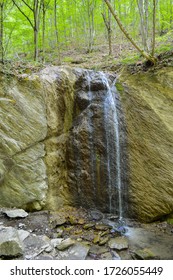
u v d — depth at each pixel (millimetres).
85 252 2951
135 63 4688
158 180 3861
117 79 4406
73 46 9750
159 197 3834
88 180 4250
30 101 4051
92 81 4469
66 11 8359
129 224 3836
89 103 4391
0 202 3795
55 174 4219
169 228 3684
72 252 2945
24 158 3939
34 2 5855
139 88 4109
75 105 4469
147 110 3992
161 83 4004
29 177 3938
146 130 3973
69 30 10430
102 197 4191
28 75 4180
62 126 4359
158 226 3771
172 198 3754
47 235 3326
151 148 3926
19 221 3566
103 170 4191
